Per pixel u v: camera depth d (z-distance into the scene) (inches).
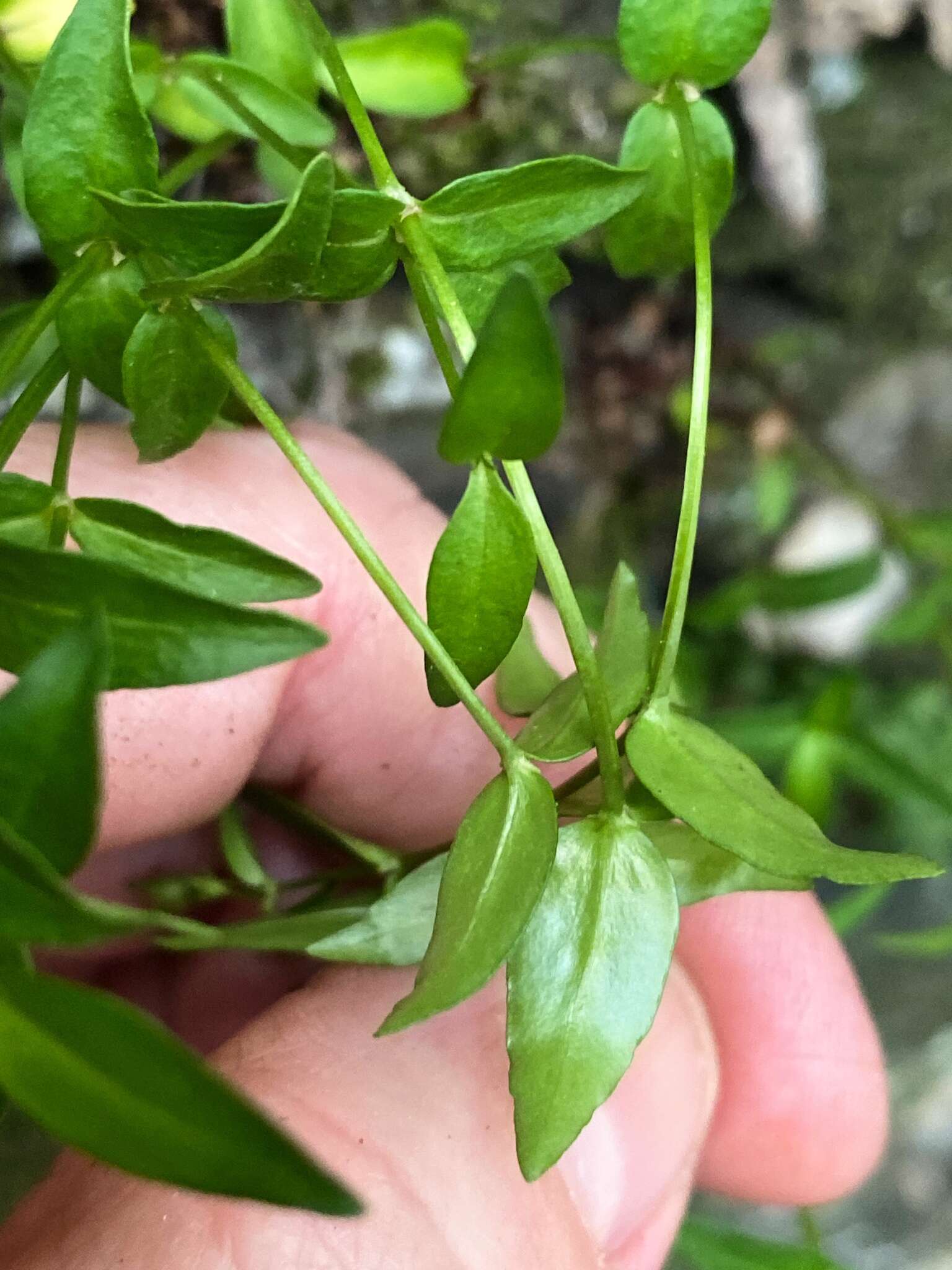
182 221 1.9
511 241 2.1
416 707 4.1
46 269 4.7
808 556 6.9
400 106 3.4
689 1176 3.7
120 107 2.0
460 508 2.0
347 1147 2.9
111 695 3.3
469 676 2.1
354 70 3.3
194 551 2.0
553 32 4.7
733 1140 4.6
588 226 2.1
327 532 3.8
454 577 2.0
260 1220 2.7
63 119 2.0
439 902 2.0
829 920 4.7
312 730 4.1
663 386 6.3
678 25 2.4
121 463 3.4
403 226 2.1
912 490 6.9
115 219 1.9
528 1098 2.0
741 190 5.8
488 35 4.6
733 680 7.1
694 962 4.5
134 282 2.1
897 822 7.4
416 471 5.9
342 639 3.9
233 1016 4.8
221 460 3.7
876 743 4.5
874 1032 4.6
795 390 6.7
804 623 7.1
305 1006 3.2
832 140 5.6
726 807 2.1
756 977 4.5
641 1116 3.5
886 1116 4.6
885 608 7.1
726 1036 4.5
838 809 7.5
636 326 6.2
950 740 7.1
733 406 6.4
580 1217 3.2
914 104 5.5
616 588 2.5
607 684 2.3
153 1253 2.7
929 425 6.8
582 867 2.1
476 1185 2.9
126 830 3.5
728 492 6.8
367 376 5.5
